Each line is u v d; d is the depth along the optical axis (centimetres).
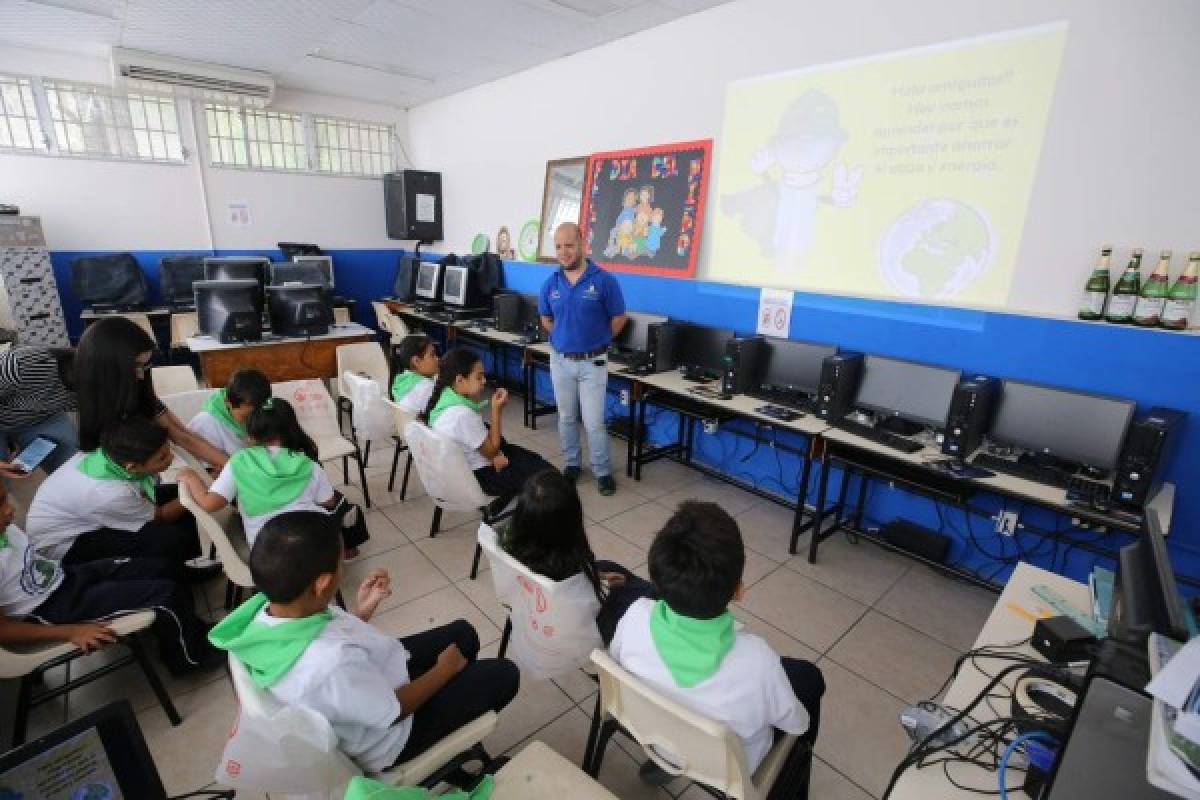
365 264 661
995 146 240
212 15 369
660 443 409
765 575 262
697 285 363
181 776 157
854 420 269
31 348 229
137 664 200
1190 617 73
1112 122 213
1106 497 196
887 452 237
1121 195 214
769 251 325
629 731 121
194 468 239
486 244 559
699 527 108
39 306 449
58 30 402
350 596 238
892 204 274
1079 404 215
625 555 275
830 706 188
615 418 437
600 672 119
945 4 246
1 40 427
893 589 254
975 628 230
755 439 349
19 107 455
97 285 485
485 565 261
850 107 281
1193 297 201
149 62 457
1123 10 205
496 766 131
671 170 369
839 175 290
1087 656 113
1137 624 77
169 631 179
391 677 121
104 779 90
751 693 104
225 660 196
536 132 477
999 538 260
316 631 107
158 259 532
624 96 396
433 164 625
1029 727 93
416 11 352
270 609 110
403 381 311
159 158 520
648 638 111
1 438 225
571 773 112
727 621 108
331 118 602
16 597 152
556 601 138
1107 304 222
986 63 238
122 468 194
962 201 252
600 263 424
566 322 330
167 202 529
